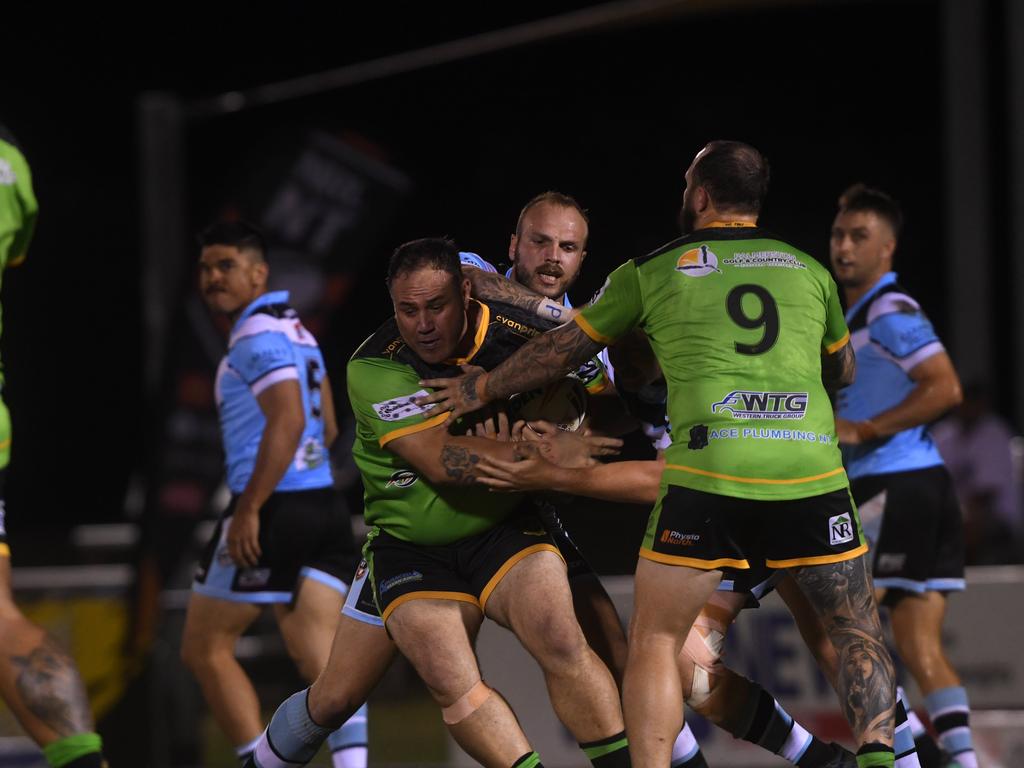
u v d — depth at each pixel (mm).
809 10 64438
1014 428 50438
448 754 24125
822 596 13719
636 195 66625
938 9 64125
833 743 15820
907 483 19141
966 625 22531
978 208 46656
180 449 25344
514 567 13984
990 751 22250
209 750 26359
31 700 12188
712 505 13258
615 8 29969
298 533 19016
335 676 14750
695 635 15203
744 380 13383
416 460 13820
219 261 19500
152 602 24703
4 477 13211
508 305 14656
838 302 14242
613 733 13633
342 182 27781
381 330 14531
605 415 15734
